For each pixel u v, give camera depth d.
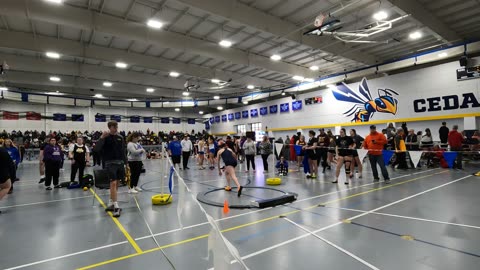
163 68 13.70
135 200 5.57
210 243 1.60
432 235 3.26
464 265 2.50
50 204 5.28
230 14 8.27
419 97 13.01
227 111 25.95
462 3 8.86
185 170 11.08
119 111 24.36
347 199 5.24
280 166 9.12
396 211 4.32
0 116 18.94
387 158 7.15
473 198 5.05
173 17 9.29
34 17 7.71
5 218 4.36
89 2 8.20
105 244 3.23
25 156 17.50
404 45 12.41
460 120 11.88
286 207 4.75
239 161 14.19
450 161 8.41
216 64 14.90
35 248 3.12
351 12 9.09
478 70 11.29
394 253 2.79
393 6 8.02
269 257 2.78
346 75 15.40
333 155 10.10
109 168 4.57
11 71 14.33
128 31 9.29
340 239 3.21
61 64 13.51
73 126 22.22
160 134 20.62
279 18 9.59
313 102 17.91
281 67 14.48
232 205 4.86
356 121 15.46
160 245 3.18
